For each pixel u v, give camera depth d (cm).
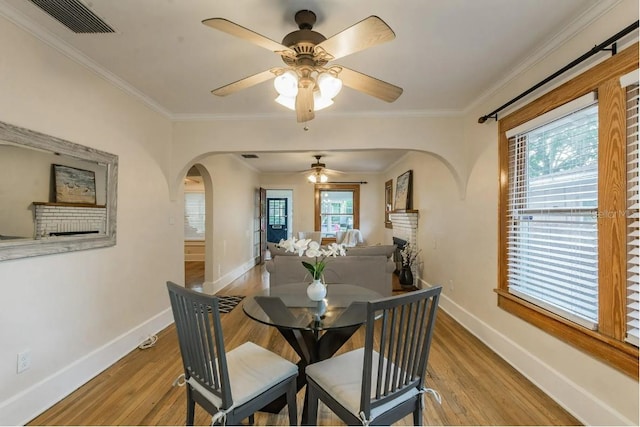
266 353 174
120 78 251
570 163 191
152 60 222
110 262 249
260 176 811
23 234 177
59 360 202
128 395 205
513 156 247
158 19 176
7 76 169
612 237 158
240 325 336
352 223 823
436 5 164
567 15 174
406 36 193
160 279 324
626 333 152
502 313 258
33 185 183
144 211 295
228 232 541
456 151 331
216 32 188
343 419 138
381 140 336
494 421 179
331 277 378
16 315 175
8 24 169
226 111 331
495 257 270
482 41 200
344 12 169
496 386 214
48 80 193
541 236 216
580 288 182
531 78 223
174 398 202
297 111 177
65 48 202
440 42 200
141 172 290
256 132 344
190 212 797
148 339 291
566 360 189
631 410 150
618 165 154
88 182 226
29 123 181
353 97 293
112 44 202
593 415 169
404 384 140
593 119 174
